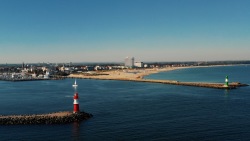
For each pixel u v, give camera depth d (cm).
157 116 8900
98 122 8131
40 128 7512
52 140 6575
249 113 9219
